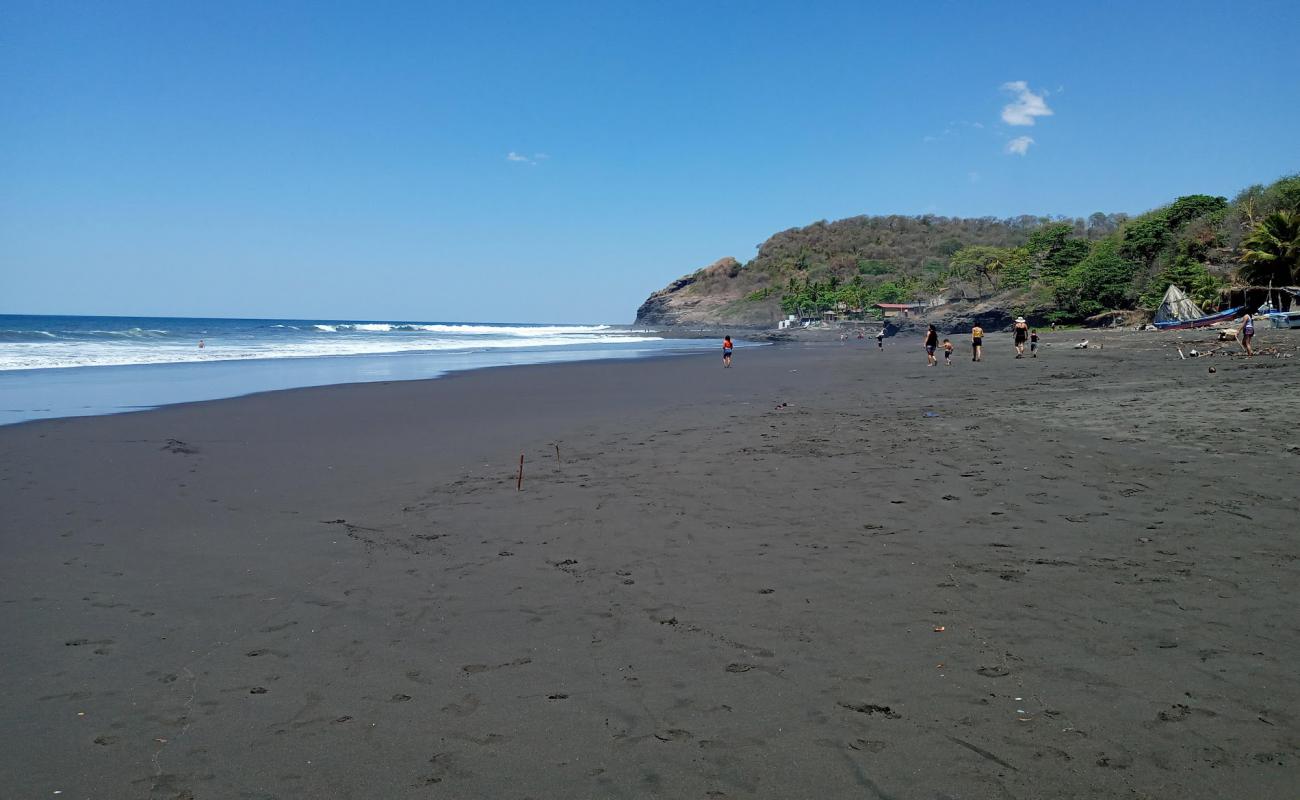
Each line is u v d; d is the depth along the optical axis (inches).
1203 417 483.5
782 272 7588.6
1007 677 166.7
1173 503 294.8
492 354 1771.7
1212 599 202.8
